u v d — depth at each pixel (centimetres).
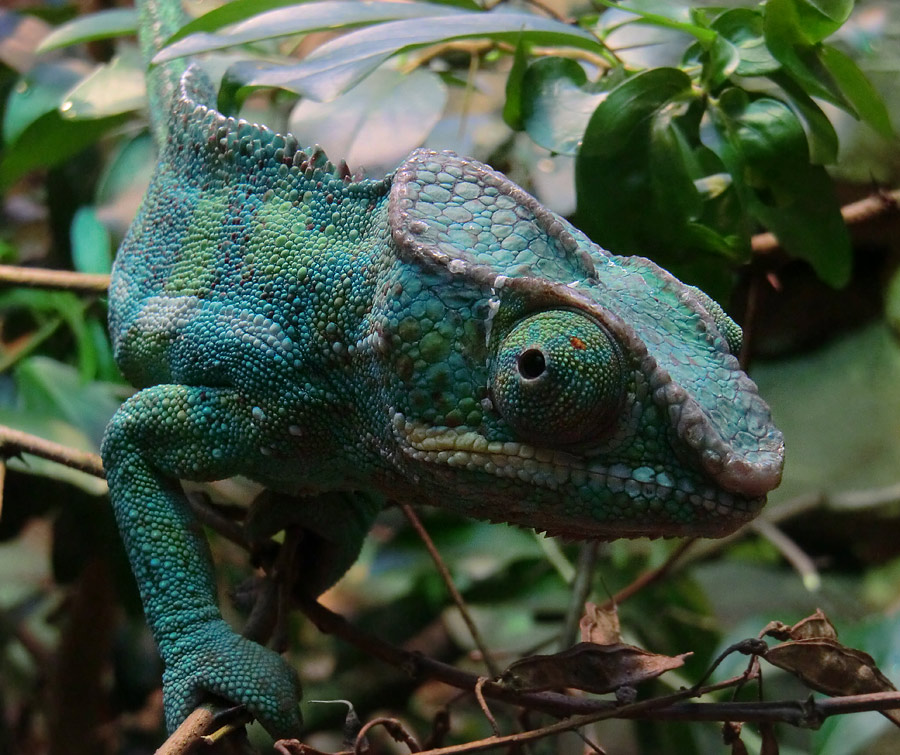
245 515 33
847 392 59
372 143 32
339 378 28
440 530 44
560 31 31
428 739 30
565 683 27
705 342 27
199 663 29
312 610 30
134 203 36
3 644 47
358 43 30
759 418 27
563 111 32
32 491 38
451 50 35
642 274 28
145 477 30
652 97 31
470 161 28
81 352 38
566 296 26
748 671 27
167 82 34
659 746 37
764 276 35
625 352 26
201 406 29
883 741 41
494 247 27
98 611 39
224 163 30
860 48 34
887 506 56
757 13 31
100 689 39
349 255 28
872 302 58
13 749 47
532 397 26
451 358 27
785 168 32
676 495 26
